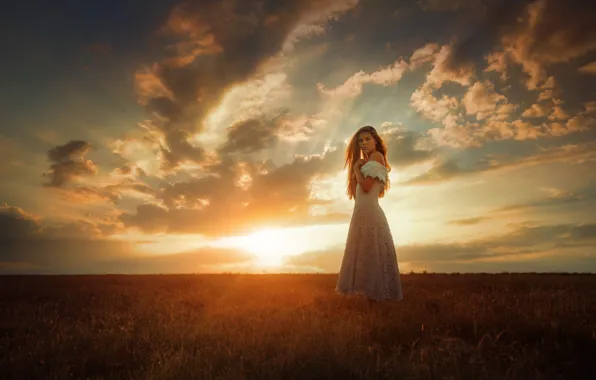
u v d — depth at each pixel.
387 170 6.88
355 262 6.49
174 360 3.56
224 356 3.76
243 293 8.32
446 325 4.69
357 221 6.57
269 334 4.45
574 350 3.91
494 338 4.30
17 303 7.23
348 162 7.11
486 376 3.15
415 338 4.42
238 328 4.87
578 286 8.52
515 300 6.64
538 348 3.92
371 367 3.40
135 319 5.73
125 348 4.24
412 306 6.03
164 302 7.19
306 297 7.38
